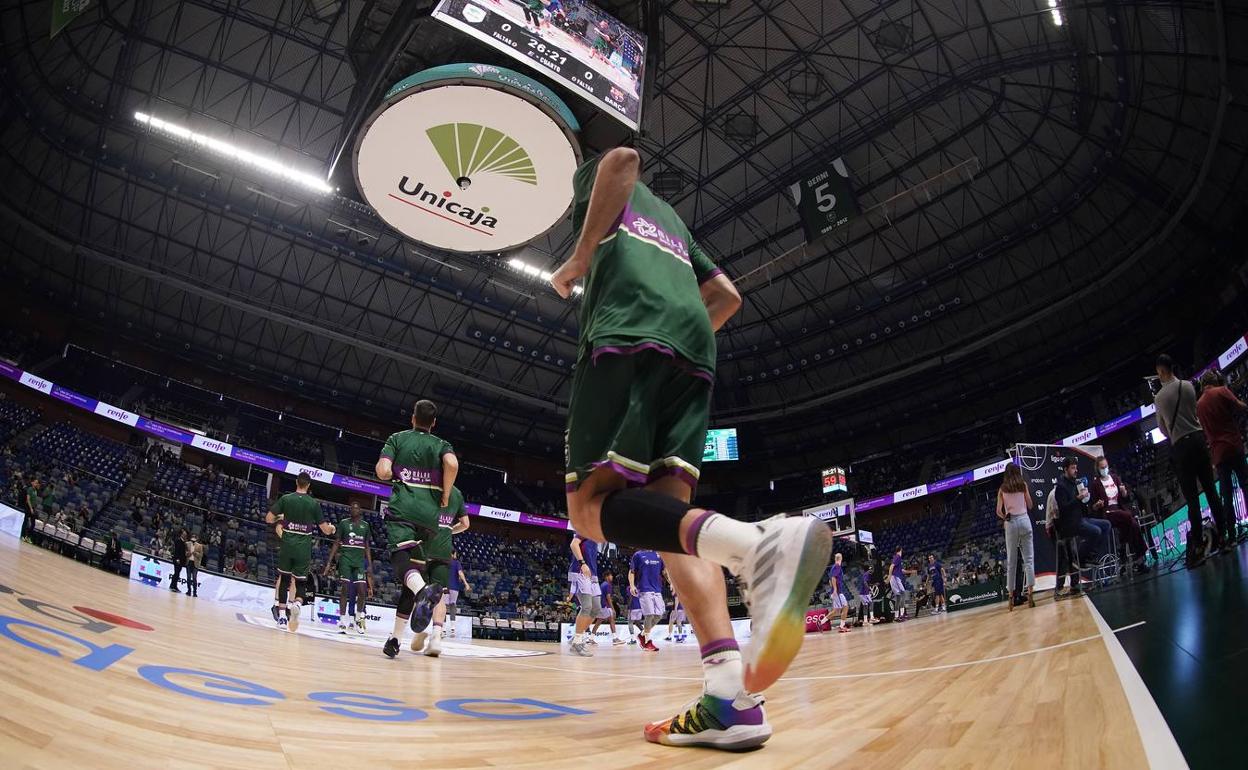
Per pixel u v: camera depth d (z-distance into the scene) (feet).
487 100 31.48
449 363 96.48
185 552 43.11
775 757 3.83
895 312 88.74
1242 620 6.28
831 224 69.92
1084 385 88.99
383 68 32.50
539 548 99.81
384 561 77.92
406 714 5.36
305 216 77.51
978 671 7.34
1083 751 3.09
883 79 64.23
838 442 108.68
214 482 80.33
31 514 43.16
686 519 3.86
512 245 40.37
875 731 4.37
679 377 4.73
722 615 4.55
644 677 12.34
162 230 77.87
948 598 49.55
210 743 3.33
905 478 101.76
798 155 71.61
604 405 4.49
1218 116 50.37
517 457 111.65
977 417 98.89
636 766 3.69
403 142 33.78
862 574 44.75
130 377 88.33
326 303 87.51
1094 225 73.31
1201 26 45.09
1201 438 14.97
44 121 64.59
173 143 64.80
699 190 75.92
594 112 33.09
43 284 80.53
